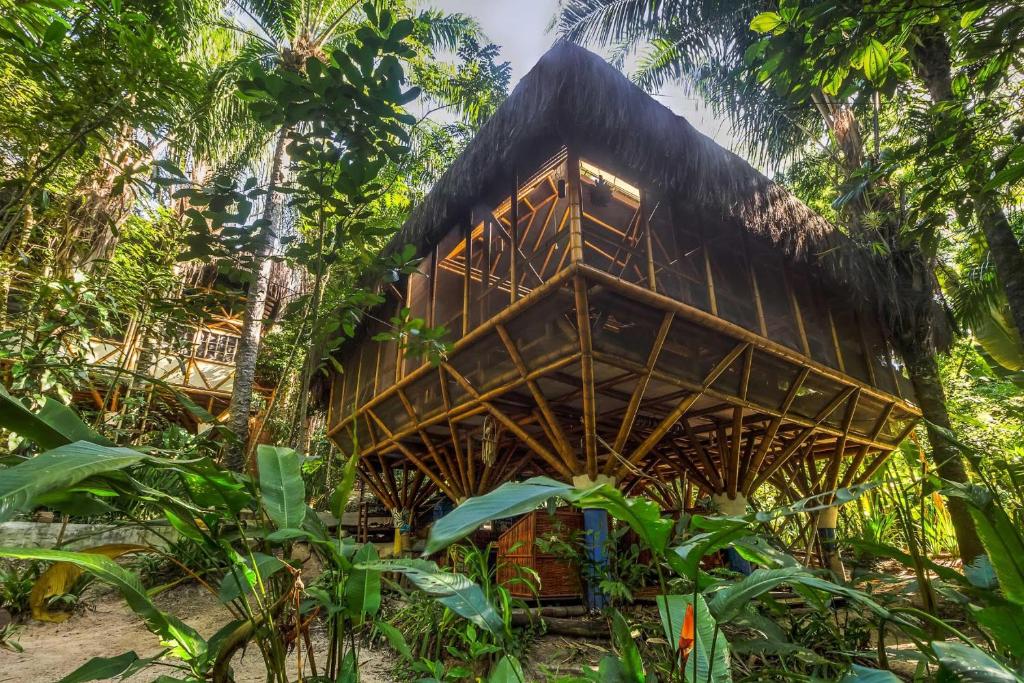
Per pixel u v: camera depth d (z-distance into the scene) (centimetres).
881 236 820
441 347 357
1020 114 407
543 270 594
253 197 287
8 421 146
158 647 452
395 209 827
